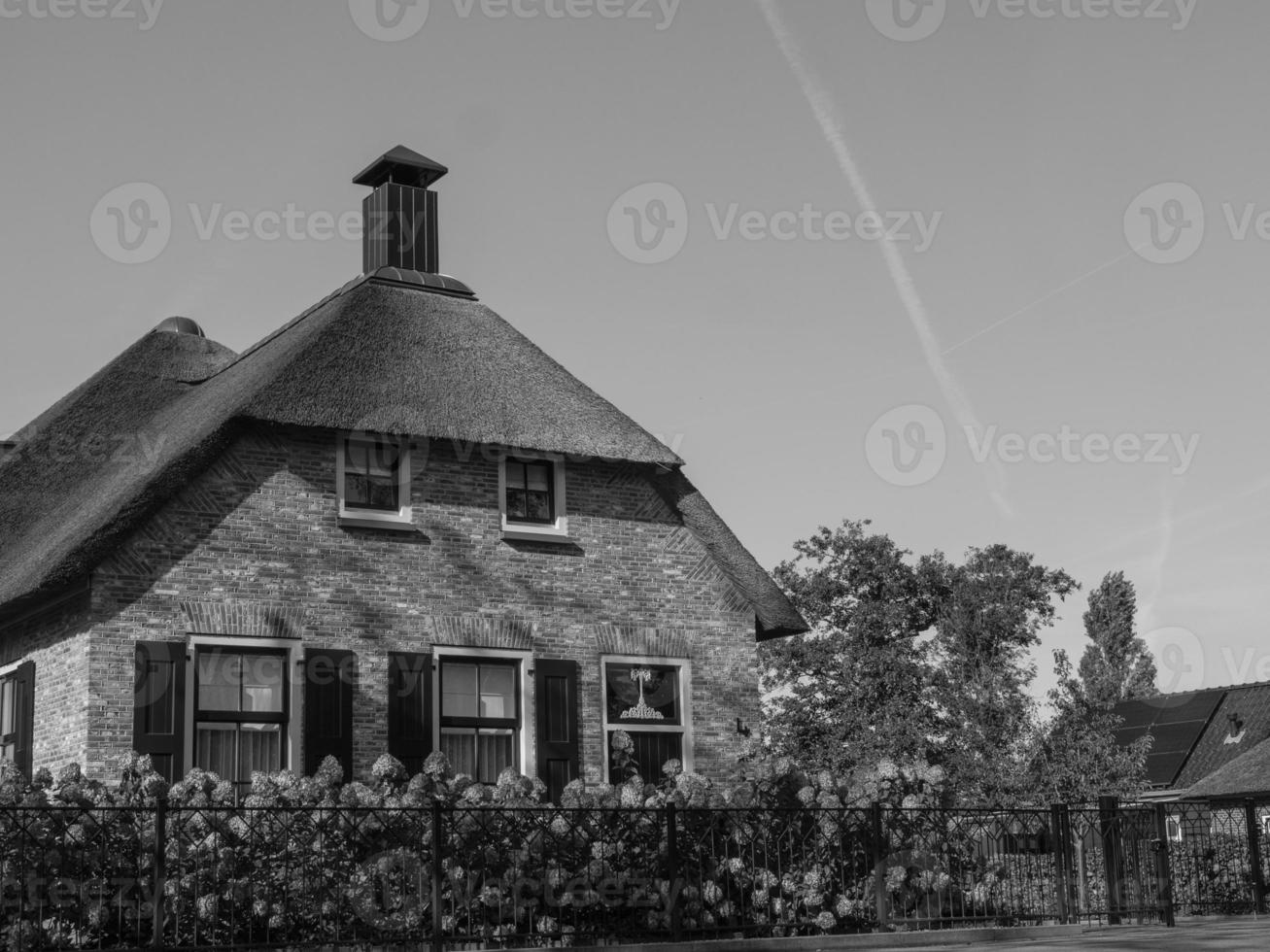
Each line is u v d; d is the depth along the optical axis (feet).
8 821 42.11
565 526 62.59
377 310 64.13
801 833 52.95
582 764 60.54
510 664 60.23
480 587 60.03
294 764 54.29
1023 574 120.88
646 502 65.00
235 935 43.83
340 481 57.88
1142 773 108.88
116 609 52.31
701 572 65.51
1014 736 110.63
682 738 63.21
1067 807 57.06
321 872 45.24
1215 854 65.87
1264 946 45.06
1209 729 156.87
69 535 54.54
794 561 134.00
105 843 42.37
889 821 54.03
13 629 58.95
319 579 56.54
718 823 51.85
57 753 53.31
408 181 72.38
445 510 59.98
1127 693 192.95
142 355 73.97
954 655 120.16
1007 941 51.52
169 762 52.03
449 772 54.65
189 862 43.88
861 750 119.44
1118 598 199.11
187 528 54.19
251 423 55.88
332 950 43.75
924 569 128.26
